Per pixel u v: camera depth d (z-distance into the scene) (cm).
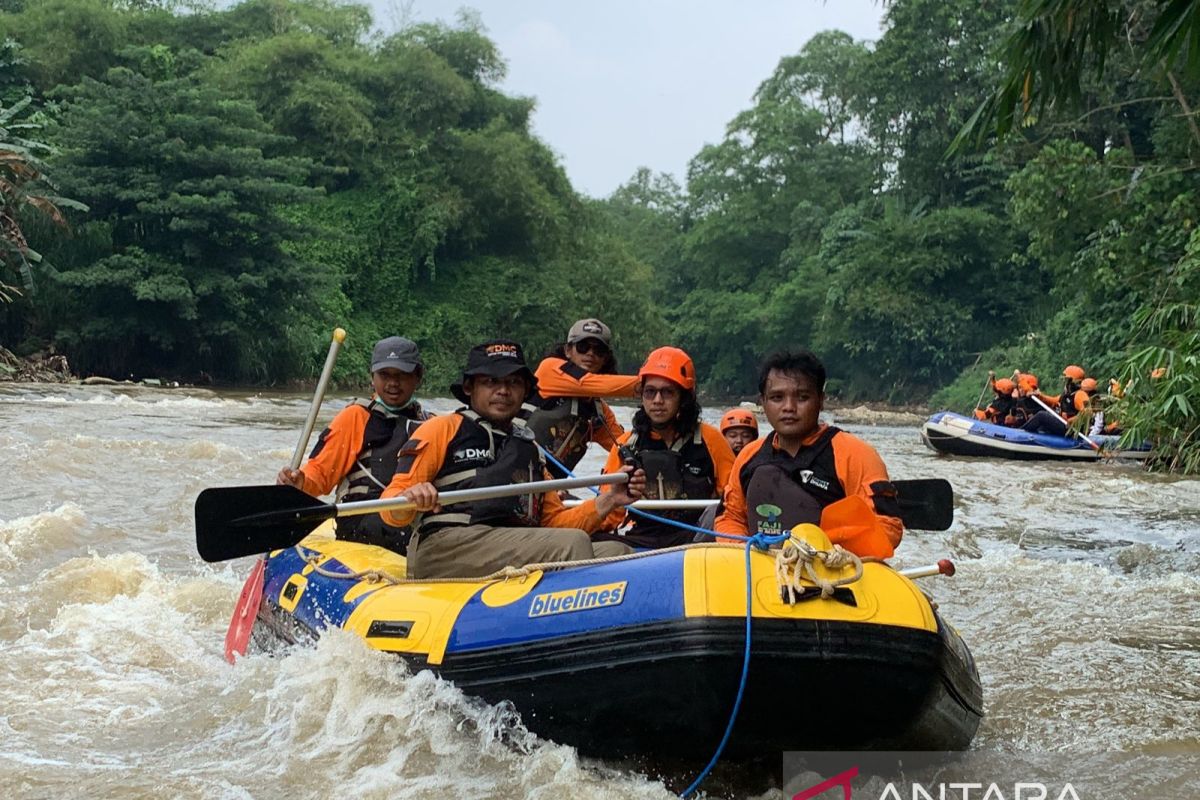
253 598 501
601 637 350
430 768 362
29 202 2512
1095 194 2155
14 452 1094
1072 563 774
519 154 4109
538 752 367
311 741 383
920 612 349
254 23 4244
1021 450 1680
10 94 3219
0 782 346
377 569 452
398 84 3984
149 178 2830
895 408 3884
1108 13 668
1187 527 984
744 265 5394
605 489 466
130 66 3631
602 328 563
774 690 336
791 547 346
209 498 415
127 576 629
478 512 436
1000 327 3703
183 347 3052
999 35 3409
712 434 478
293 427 1622
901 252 3759
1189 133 2131
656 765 367
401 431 531
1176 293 1788
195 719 409
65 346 2872
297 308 3197
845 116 5281
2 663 472
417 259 3912
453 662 379
